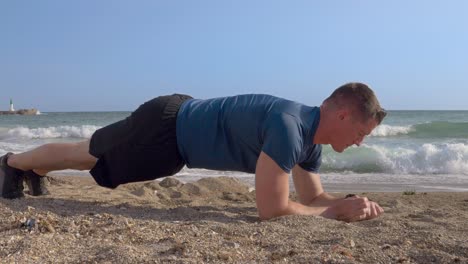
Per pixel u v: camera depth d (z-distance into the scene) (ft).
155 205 12.82
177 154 10.48
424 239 8.66
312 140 9.84
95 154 10.91
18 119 109.19
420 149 34.55
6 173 11.74
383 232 9.16
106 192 15.38
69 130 63.00
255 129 9.73
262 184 9.66
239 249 7.68
